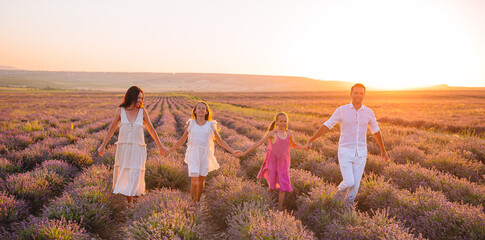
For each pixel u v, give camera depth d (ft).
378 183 16.22
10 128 39.17
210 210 14.42
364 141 13.53
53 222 10.82
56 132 36.60
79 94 299.99
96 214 12.56
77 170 20.77
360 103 13.38
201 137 14.69
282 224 10.34
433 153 24.45
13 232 10.92
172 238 9.89
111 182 16.55
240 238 10.35
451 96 285.84
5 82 650.84
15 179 15.72
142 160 14.70
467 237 10.43
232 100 231.30
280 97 298.15
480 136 45.93
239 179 16.21
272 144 15.14
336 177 18.76
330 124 13.78
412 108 130.82
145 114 14.99
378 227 10.34
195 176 14.16
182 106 128.16
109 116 65.77
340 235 10.64
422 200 12.87
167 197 13.28
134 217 11.97
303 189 15.76
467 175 19.12
